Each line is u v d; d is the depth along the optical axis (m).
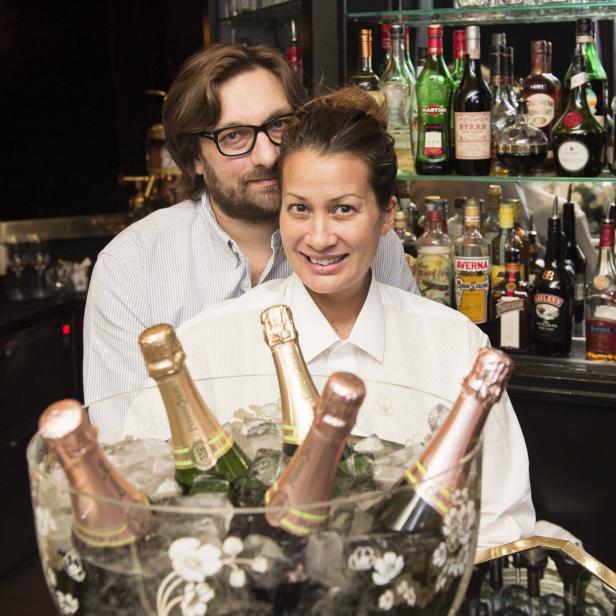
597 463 2.38
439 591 0.70
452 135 2.54
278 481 0.71
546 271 2.41
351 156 1.14
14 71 3.65
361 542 0.65
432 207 2.48
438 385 1.33
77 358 3.42
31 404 3.21
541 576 1.00
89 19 3.81
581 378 2.34
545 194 2.59
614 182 2.39
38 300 3.32
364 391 0.65
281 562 0.64
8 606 2.91
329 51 2.53
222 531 0.63
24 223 3.81
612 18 2.51
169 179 3.71
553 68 2.62
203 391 0.93
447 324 1.35
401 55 2.57
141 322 1.75
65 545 0.68
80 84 3.84
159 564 0.64
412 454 0.80
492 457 1.19
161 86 4.00
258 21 2.92
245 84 1.63
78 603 0.69
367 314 1.31
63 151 3.84
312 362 1.31
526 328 2.45
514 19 2.65
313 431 0.67
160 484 0.77
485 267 2.44
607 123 2.50
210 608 0.65
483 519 1.18
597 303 2.38
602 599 0.95
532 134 2.47
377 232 1.23
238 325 1.34
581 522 2.42
